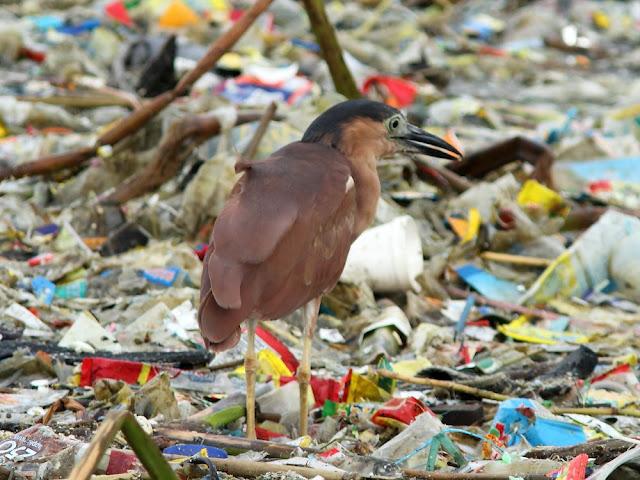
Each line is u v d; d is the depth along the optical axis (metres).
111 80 20.30
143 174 14.25
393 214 13.50
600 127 20.92
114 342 10.61
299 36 25.39
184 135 14.31
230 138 14.59
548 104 23.36
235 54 22.28
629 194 16.73
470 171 16.08
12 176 14.35
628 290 13.18
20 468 7.27
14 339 10.54
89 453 5.60
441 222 14.51
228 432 8.74
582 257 13.17
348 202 8.57
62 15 25.69
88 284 12.12
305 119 14.86
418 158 15.46
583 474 7.21
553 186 15.79
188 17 25.03
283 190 8.18
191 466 7.28
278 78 19.83
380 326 11.30
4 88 19.75
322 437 8.73
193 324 11.12
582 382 10.02
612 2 33.19
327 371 10.52
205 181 13.39
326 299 12.03
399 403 8.96
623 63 28.03
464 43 27.92
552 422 8.77
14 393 9.25
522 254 13.84
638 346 11.75
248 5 27.41
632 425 9.36
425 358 10.95
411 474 7.46
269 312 8.02
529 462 7.59
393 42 25.72
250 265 7.85
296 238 8.05
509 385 9.98
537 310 12.66
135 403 8.76
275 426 8.91
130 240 13.37
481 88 24.59
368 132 9.16
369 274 12.19
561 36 29.48
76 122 17.84
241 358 10.24
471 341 11.66
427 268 13.18
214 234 7.99
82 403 8.94
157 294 11.78
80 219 13.75
